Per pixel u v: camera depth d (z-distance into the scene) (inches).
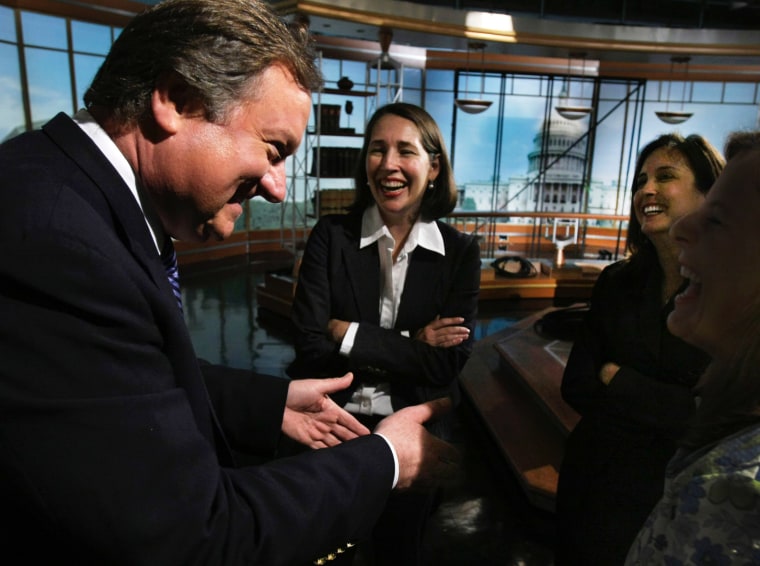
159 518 22.8
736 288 21.4
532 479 103.9
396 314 63.4
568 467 56.5
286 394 44.1
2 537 22.9
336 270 62.4
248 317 231.6
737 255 21.3
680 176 50.3
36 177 23.9
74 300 21.7
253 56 25.8
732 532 19.1
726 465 20.0
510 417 127.9
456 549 93.8
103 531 21.7
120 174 26.8
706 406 22.7
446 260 62.0
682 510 20.7
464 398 150.3
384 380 61.1
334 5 236.5
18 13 285.6
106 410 21.7
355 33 269.9
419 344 59.6
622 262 58.5
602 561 51.3
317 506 28.6
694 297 23.8
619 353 54.9
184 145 26.3
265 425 43.3
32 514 21.6
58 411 21.0
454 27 263.9
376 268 62.2
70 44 307.7
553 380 133.7
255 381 44.8
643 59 310.2
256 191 30.0
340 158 302.8
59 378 21.2
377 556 61.6
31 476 20.9
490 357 168.4
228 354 186.5
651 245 55.1
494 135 471.2
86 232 22.9
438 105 460.4
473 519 102.0
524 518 102.2
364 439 34.6
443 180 61.0
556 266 294.7
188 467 24.3
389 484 33.2
